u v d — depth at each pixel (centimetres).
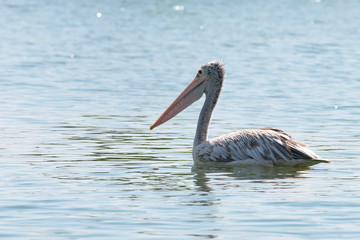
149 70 2945
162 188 1161
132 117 1914
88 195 1111
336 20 5412
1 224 960
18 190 1138
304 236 916
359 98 2247
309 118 1897
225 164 1345
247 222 973
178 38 4275
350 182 1204
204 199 1090
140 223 967
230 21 5316
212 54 3528
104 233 926
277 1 7050
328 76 2766
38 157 1398
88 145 1530
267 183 1198
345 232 930
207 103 1455
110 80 2645
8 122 1798
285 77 2741
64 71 2864
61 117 1889
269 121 1852
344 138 1623
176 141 1593
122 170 1298
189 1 6975
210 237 911
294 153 1301
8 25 4747
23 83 2516
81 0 6906
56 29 4647
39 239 902
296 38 4247
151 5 6656
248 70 2941
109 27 4878
